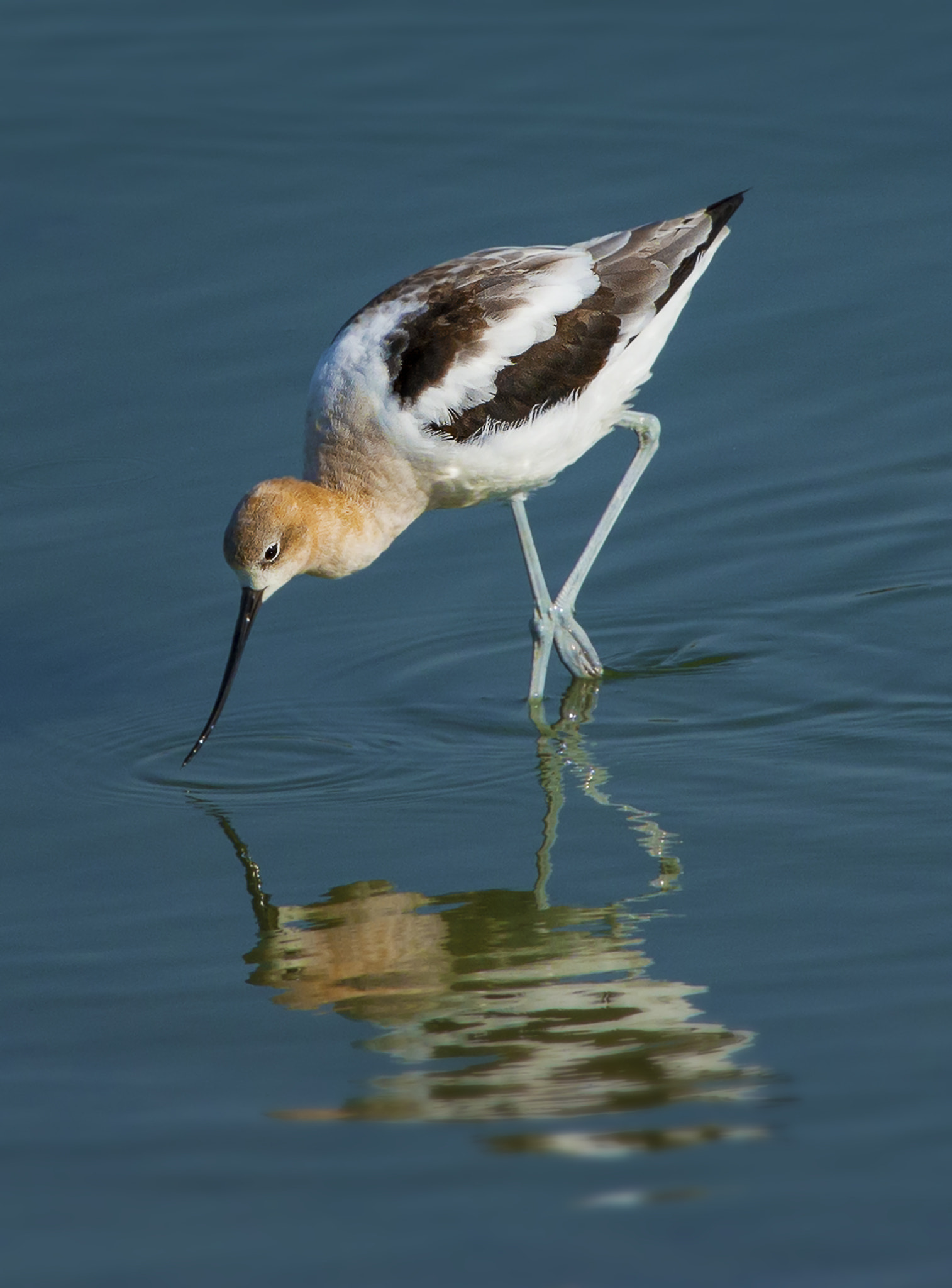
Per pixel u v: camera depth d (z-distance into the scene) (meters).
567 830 10.50
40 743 11.74
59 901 9.93
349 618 13.19
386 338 11.43
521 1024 8.47
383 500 11.66
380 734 11.80
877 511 13.84
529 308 11.62
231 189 17.80
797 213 17.17
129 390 15.25
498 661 12.66
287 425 14.79
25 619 13.06
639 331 12.05
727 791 10.82
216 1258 6.58
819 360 15.48
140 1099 7.89
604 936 9.31
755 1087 7.70
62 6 20.83
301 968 9.15
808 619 12.79
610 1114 7.53
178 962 9.27
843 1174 6.94
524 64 19.64
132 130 18.67
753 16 20.19
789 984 8.66
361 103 19.05
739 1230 6.59
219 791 11.16
